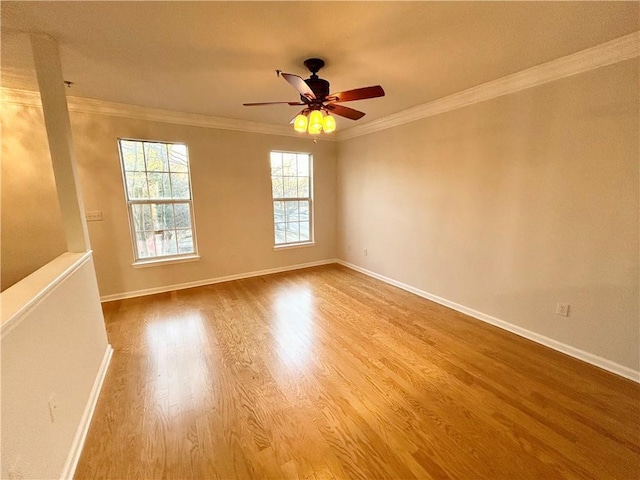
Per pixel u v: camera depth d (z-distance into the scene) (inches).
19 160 115.6
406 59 85.9
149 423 66.7
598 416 68.1
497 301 113.5
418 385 79.7
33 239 120.6
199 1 58.2
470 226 120.3
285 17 64.4
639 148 75.8
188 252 160.2
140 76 97.1
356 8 61.4
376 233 173.2
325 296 147.3
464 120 118.0
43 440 48.0
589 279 87.7
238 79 100.5
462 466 56.2
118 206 136.6
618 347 83.4
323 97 84.1
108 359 91.4
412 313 126.7
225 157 160.9
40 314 51.3
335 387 79.1
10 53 79.7
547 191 95.0
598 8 61.6
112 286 139.9
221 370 86.9
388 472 55.0
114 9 60.7
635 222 78.1
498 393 76.2
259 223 178.1
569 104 87.4
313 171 194.2
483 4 60.3
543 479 53.5
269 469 55.7
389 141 156.5
